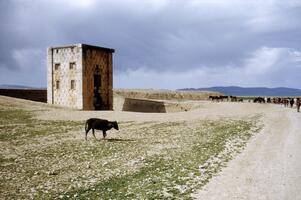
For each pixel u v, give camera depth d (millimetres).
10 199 13609
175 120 43375
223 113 53312
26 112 48812
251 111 57156
